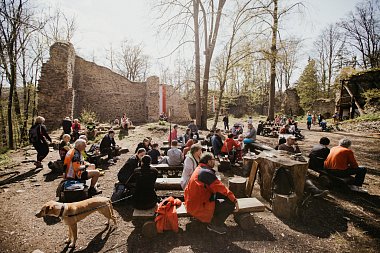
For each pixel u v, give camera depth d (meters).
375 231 3.43
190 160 3.86
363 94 17.77
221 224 3.30
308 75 35.03
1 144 11.11
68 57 15.25
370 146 10.75
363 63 30.64
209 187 3.02
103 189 5.05
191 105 31.62
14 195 4.66
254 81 37.28
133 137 12.25
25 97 13.96
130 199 4.27
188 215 3.27
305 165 4.18
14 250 2.93
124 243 3.07
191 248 2.94
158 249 2.93
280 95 39.03
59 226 3.54
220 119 28.19
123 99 21.58
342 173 4.89
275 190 3.95
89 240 3.15
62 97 14.86
